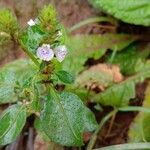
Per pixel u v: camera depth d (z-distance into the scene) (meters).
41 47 0.10
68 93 0.11
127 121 0.15
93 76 0.15
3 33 0.10
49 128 0.11
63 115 0.11
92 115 0.11
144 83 0.15
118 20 0.16
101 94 0.14
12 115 0.10
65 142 0.11
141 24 0.15
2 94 0.11
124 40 0.16
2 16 0.10
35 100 0.10
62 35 0.10
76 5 0.17
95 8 0.17
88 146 0.13
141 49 0.16
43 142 0.13
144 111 0.13
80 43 0.16
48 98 0.11
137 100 0.15
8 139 0.10
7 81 0.11
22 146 0.14
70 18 0.17
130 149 0.13
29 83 0.10
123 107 0.14
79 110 0.11
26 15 0.17
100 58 0.16
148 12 0.15
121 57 0.16
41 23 0.10
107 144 0.14
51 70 0.10
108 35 0.16
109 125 0.14
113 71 0.15
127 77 0.15
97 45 0.16
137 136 0.13
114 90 0.15
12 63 0.15
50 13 0.10
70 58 0.15
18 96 0.11
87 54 0.16
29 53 0.10
